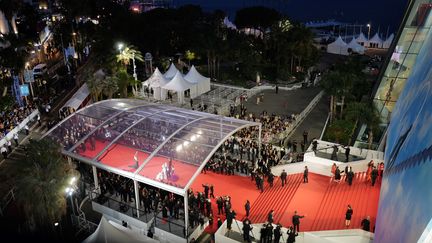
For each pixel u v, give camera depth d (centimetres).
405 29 3834
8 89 5328
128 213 2652
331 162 3033
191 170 2528
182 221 2545
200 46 6688
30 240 2398
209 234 2514
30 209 2338
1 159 3538
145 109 3331
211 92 5600
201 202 2620
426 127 1489
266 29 9356
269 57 7594
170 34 7856
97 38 7312
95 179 2914
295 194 2778
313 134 4131
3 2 6269
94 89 4762
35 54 7262
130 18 7669
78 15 8931
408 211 1314
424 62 2106
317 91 5834
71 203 2658
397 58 3862
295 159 3484
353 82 4281
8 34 5622
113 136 2986
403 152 1738
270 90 5916
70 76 6425
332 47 9044
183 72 6862
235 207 2716
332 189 2788
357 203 2523
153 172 2544
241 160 3241
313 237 2102
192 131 2895
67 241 2425
